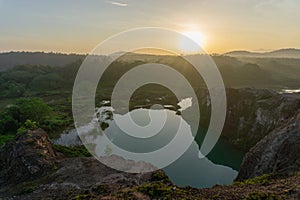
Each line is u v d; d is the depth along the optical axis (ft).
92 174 81.61
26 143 100.27
